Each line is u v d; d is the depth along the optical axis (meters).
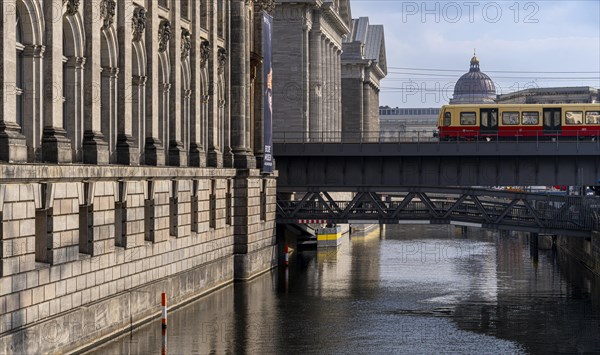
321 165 133.75
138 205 78.62
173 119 94.50
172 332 75.00
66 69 71.31
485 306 95.12
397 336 77.38
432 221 129.12
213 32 107.94
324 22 199.38
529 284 114.56
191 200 96.56
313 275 121.75
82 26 71.56
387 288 109.00
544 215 127.50
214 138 108.31
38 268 60.12
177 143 94.50
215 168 102.38
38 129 64.75
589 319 86.88
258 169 117.62
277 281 113.00
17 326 57.06
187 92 100.56
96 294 69.75
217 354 67.56
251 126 123.38
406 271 129.50
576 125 147.00
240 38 116.25
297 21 180.12
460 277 122.25
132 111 85.81
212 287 100.81
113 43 78.75
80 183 66.38
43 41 65.31
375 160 132.38
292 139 178.88
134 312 75.81
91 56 72.00
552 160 128.50
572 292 106.56
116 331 72.19
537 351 71.62
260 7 124.25
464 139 148.88
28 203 58.38
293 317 85.44
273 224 127.62
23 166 56.66
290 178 134.38
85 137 72.06
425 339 76.19
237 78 116.12
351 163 133.12
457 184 130.75
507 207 126.94
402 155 129.75
